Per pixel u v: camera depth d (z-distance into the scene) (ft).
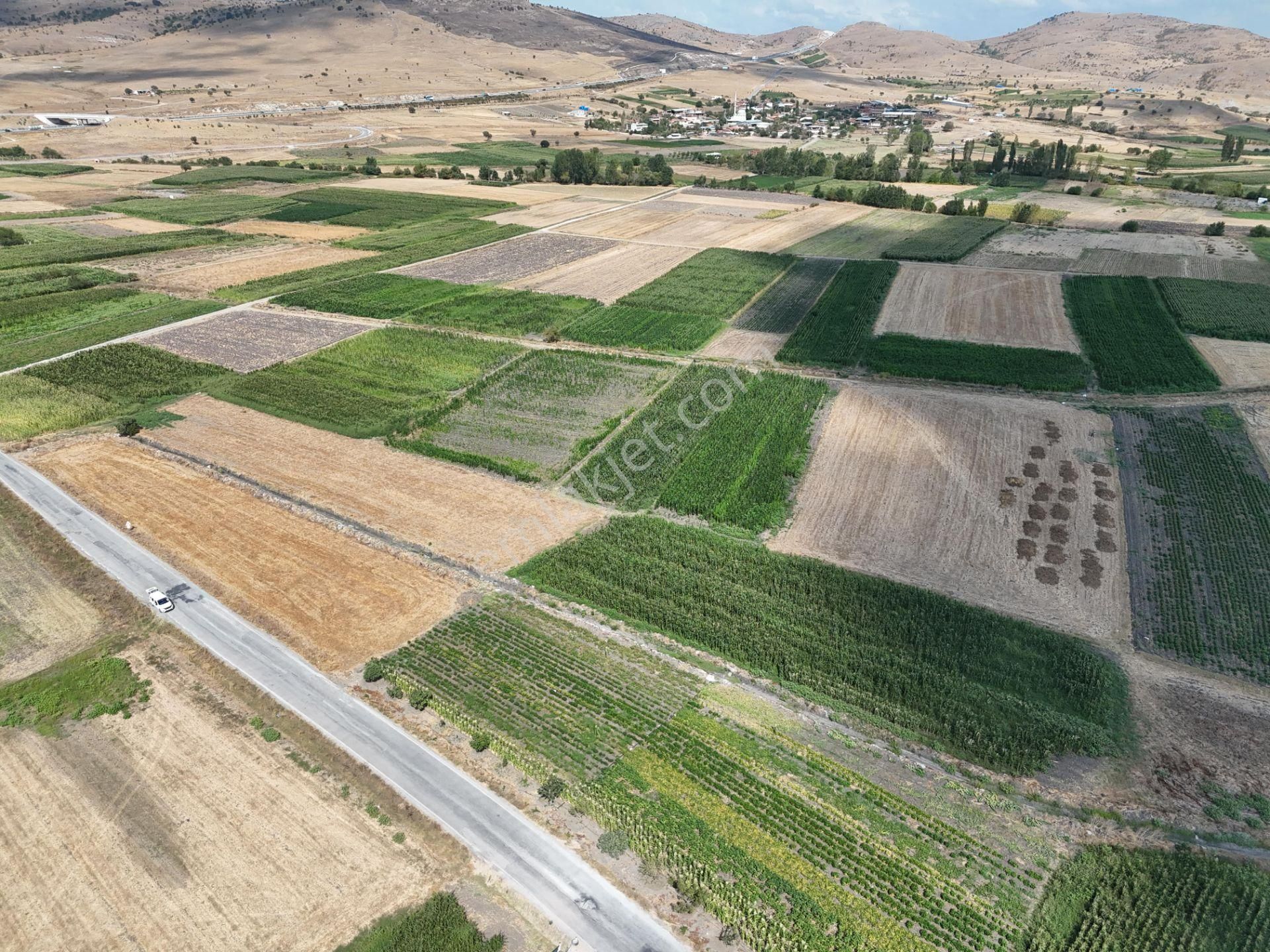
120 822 111.86
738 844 109.81
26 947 96.17
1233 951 95.55
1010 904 101.50
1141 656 139.23
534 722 129.90
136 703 132.77
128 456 213.05
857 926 99.09
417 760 122.42
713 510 183.32
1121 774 118.42
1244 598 151.84
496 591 160.35
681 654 144.05
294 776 119.24
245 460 209.97
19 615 153.99
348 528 181.16
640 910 100.83
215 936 97.30
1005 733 124.98
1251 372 244.01
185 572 166.30
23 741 125.18
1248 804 113.39
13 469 205.46
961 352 263.49
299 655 143.54
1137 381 237.86
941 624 146.00
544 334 287.07
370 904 101.35
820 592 155.22
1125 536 170.50
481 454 209.97
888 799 116.16
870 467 198.70
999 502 183.01
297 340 285.23
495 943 96.12
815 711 131.85
